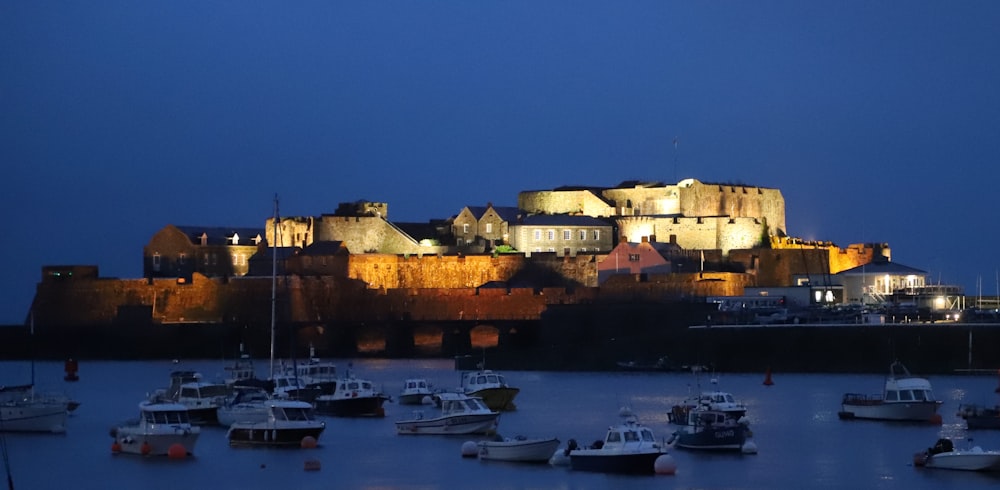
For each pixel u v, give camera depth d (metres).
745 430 167.62
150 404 170.38
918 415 187.12
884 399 190.50
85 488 146.00
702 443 162.50
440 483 145.75
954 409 199.25
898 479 146.38
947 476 147.75
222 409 185.38
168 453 162.75
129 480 149.50
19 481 149.62
